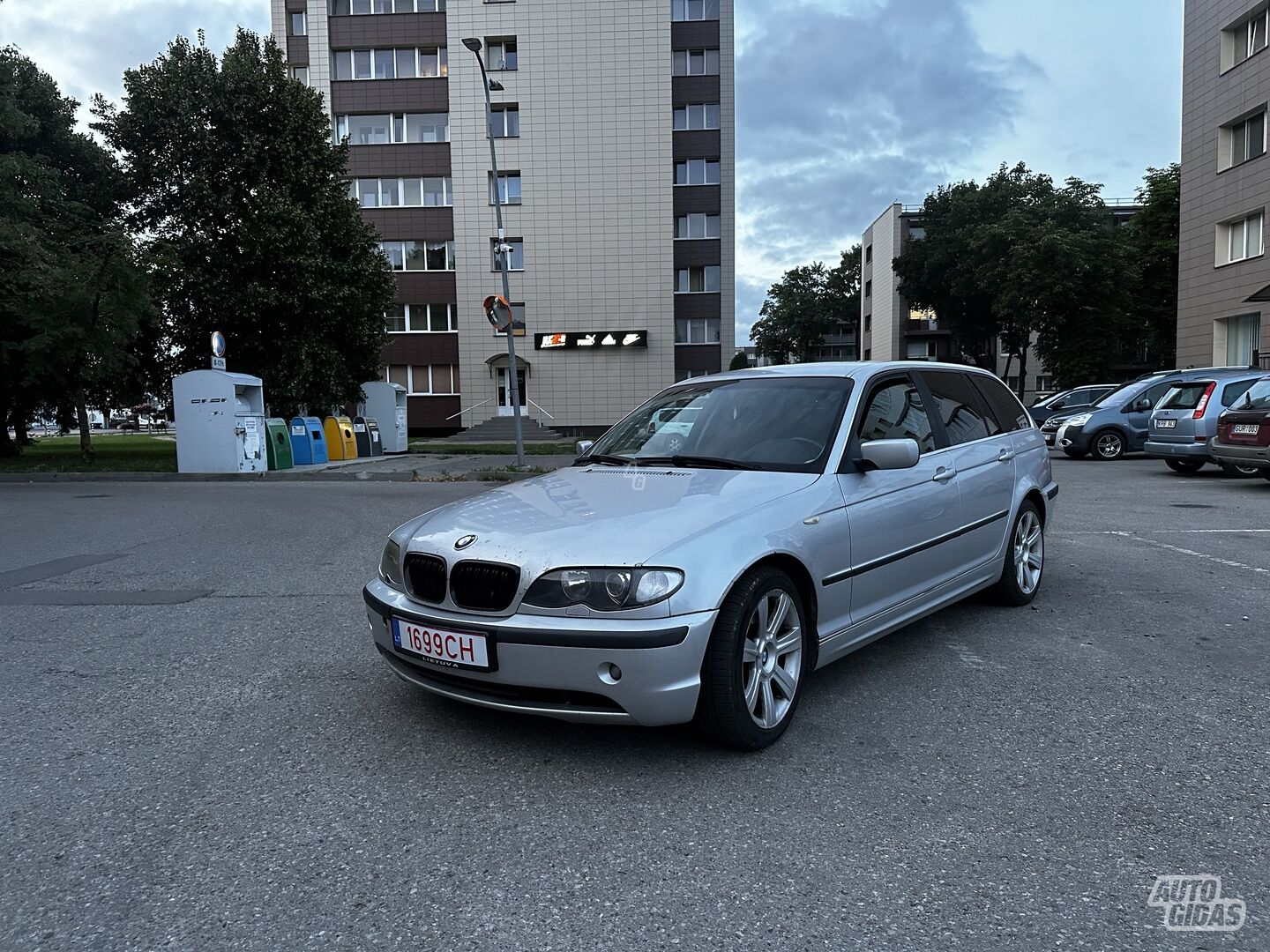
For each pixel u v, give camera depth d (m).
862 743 3.26
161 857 2.51
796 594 3.30
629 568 2.85
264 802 2.85
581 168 32.66
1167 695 3.73
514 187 32.91
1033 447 5.50
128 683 4.10
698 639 2.86
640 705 2.83
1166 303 37.16
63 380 18.64
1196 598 5.46
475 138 32.56
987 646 4.48
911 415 4.42
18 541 8.51
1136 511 9.22
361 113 32.97
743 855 2.47
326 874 2.40
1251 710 3.54
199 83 20.92
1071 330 34.41
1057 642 4.55
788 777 2.98
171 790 2.96
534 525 3.18
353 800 2.86
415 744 3.32
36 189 19.23
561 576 2.88
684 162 34.50
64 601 5.82
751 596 3.04
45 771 3.12
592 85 32.41
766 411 4.12
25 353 17.97
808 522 3.37
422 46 32.75
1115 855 2.44
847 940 2.07
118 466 18.14
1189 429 12.38
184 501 12.16
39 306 16.80
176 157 20.80
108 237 17.22
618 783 2.96
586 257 32.84
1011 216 36.72
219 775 3.07
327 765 3.14
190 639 4.85
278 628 5.08
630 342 32.69
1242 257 24.45
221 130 21.25
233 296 20.67
